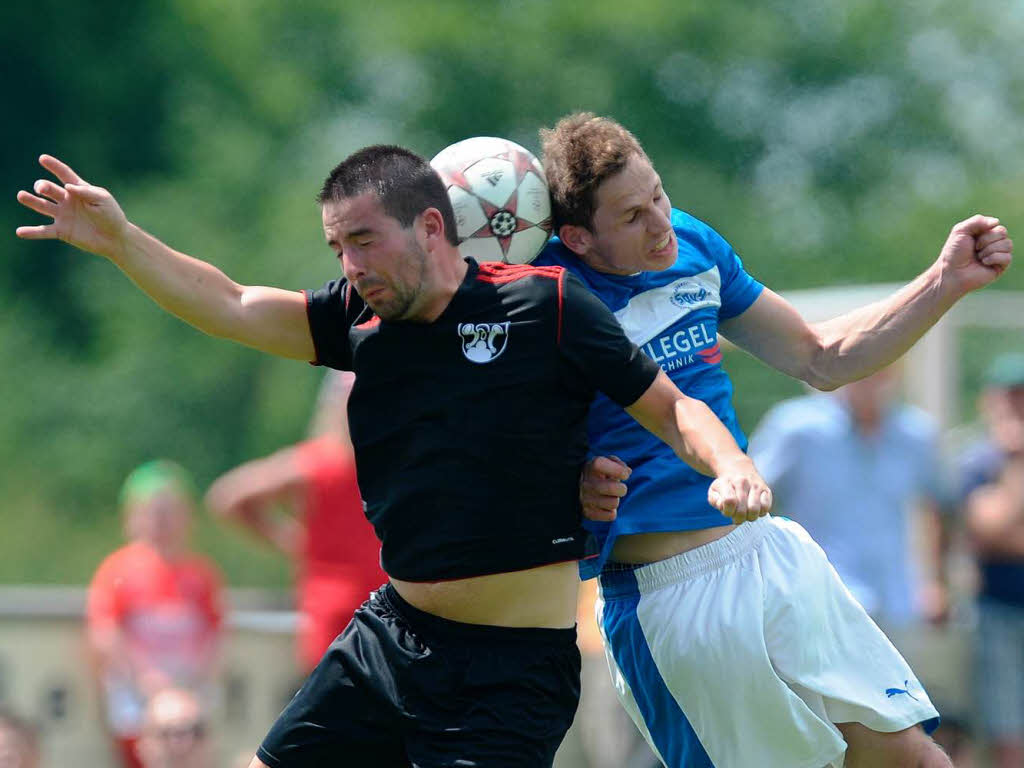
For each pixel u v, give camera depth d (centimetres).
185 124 10081
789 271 10319
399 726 1387
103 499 9244
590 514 1394
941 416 3036
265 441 9350
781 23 10919
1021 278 10400
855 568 2659
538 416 1344
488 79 10225
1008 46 11325
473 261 1387
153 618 2655
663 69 10450
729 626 1468
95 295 9794
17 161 9925
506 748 1345
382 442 1373
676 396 1354
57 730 2642
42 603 2673
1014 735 2680
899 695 1498
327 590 2508
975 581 2745
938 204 11006
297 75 10525
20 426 9394
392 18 10262
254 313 1444
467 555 1344
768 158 10881
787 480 2684
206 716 2648
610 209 1427
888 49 11019
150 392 9419
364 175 1320
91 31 10144
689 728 1514
